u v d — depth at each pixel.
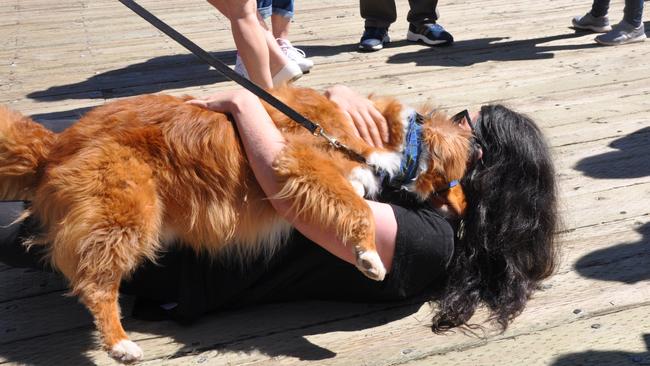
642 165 4.04
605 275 3.05
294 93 2.98
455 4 8.33
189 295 2.77
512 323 2.77
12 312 2.87
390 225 2.70
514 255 2.85
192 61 6.38
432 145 2.89
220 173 2.69
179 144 2.65
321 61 6.25
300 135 2.81
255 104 2.77
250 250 2.83
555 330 2.71
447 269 2.88
